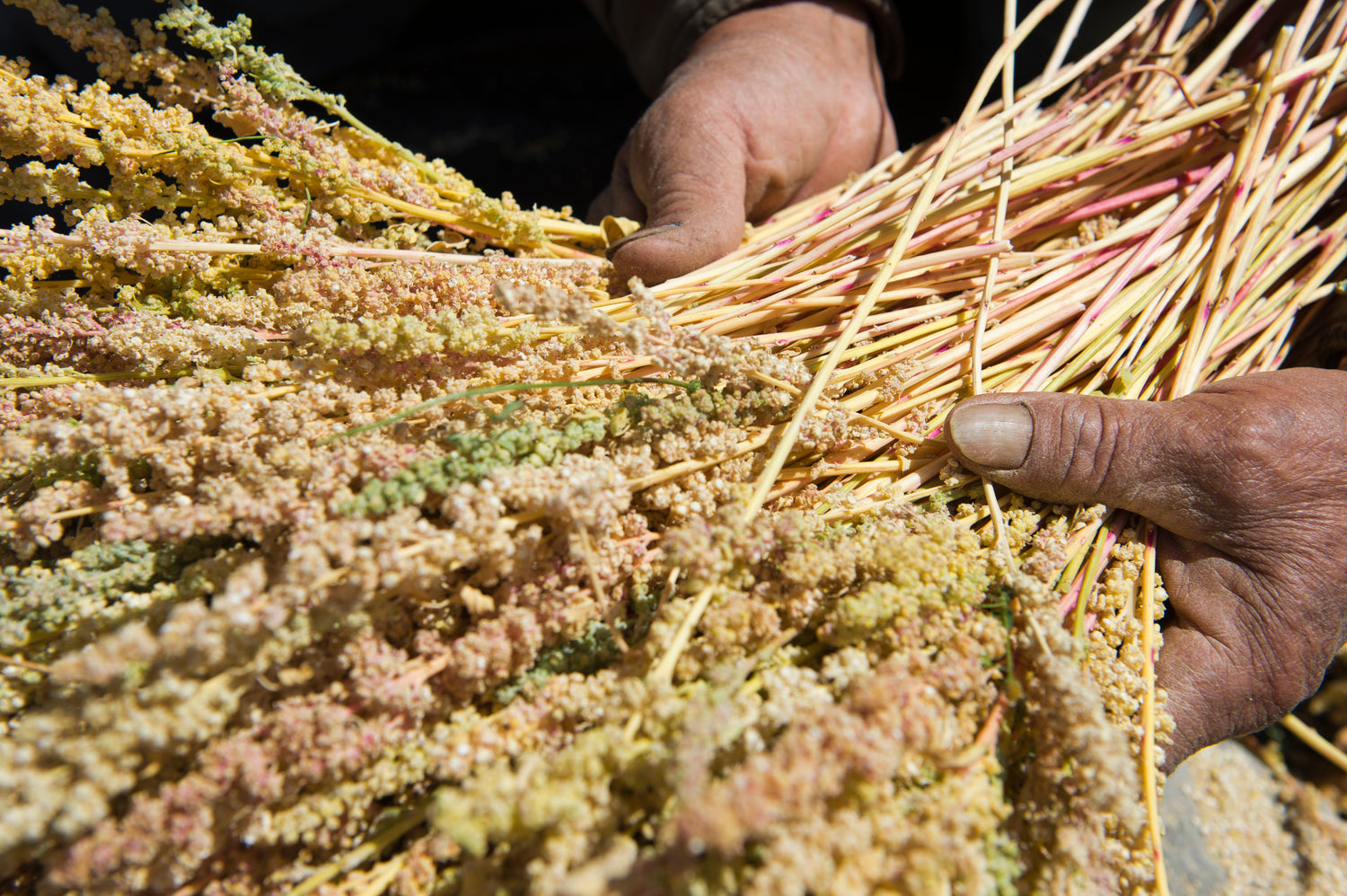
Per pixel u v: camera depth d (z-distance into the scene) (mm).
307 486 226
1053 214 306
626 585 242
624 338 234
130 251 259
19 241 256
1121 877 237
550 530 239
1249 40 365
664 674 215
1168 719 253
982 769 218
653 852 204
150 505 237
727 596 224
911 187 297
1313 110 303
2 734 223
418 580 217
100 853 199
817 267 286
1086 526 264
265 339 259
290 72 281
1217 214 301
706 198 306
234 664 210
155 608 223
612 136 643
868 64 388
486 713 231
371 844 217
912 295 285
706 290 275
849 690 219
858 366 272
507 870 209
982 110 338
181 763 216
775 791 194
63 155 269
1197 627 272
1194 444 256
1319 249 325
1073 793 222
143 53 278
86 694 213
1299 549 260
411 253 277
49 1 270
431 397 253
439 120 655
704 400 245
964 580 232
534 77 697
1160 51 336
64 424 231
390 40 645
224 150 267
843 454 268
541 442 231
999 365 284
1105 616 259
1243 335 304
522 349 256
